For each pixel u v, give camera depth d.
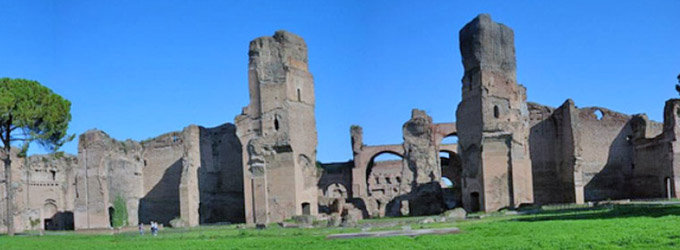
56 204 69.38
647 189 61.88
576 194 59.91
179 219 59.88
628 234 25.39
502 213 48.12
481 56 54.34
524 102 63.28
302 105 58.34
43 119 53.12
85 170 64.50
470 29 55.41
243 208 65.12
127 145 68.25
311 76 60.19
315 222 47.03
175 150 69.00
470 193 54.72
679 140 56.78
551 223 33.19
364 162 81.75
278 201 55.56
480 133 53.72
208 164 66.00
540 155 65.12
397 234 31.28
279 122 56.25
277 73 57.09
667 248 21.03
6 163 51.91
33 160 67.31
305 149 57.94
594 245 22.80
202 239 35.75
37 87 53.84
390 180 86.38
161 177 69.31
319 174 82.00
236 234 38.47
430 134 72.94
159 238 38.22
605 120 66.00
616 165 65.25
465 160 55.50
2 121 51.25
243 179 59.66
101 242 36.66
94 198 63.66
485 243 25.05
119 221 65.19
